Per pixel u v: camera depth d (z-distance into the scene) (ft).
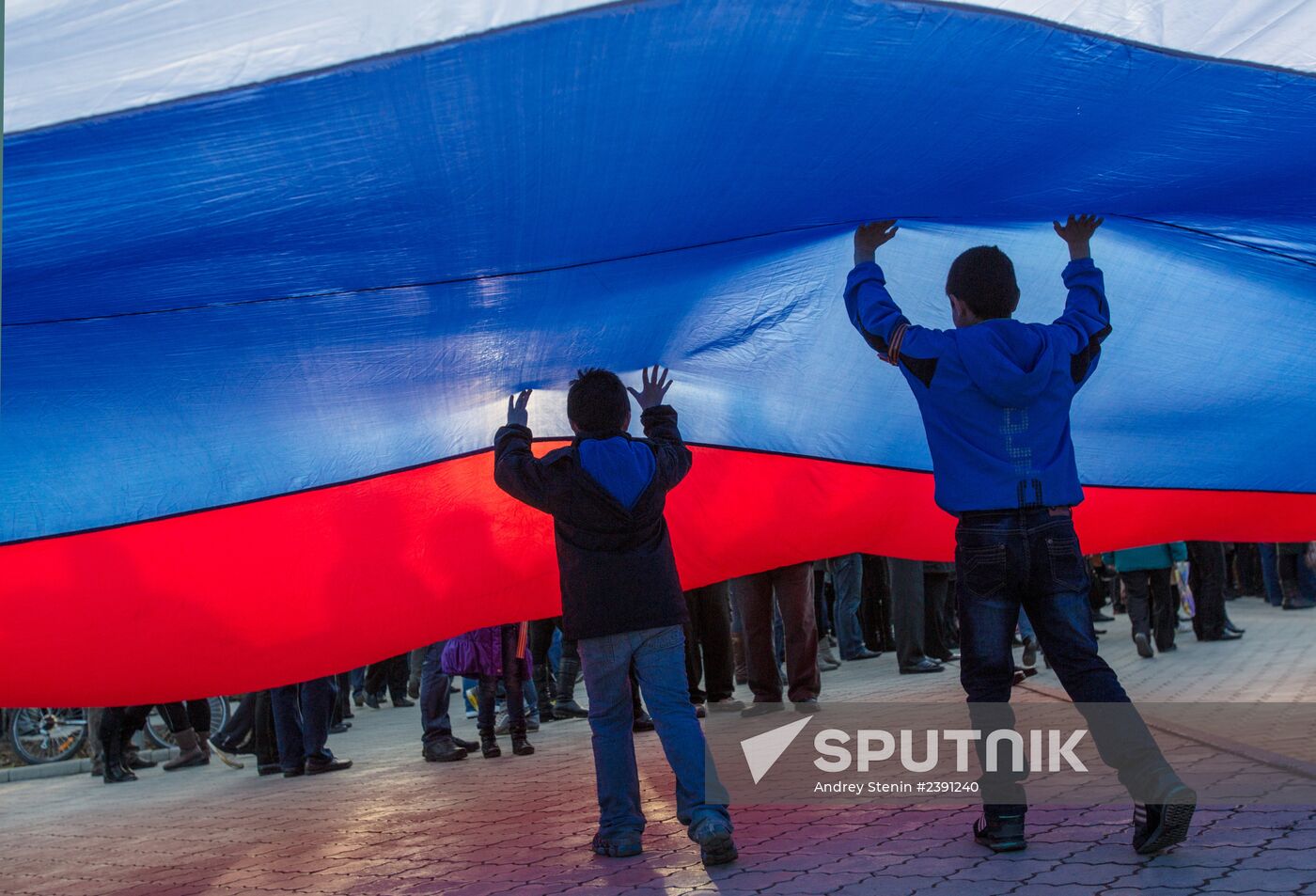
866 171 12.07
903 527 19.57
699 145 10.71
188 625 16.08
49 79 8.10
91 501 14.14
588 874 14.25
